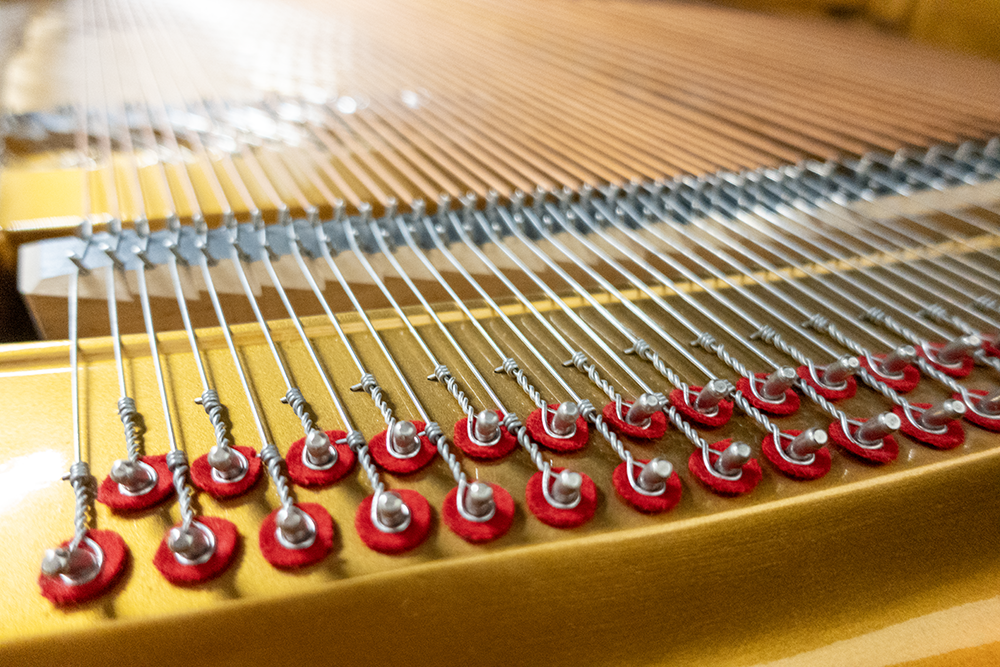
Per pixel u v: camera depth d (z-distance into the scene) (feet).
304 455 0.77
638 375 0.89
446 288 0.98
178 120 1.44
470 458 0.79
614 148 1.39
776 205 1.21
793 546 0.77
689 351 0.92
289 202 1.14
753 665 0.74
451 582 0.72
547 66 1.91
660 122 1.54
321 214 1.15
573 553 0.74
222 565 0.71
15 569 0.72
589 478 0.78
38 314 0.97
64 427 0.81
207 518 0.74
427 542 0.74
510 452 0.80
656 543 0.75
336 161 1.29
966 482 0.81
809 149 1.41
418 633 0.71
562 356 0.91
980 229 1.20
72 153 1.30
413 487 0.77
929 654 0.76
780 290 1.03
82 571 0.70
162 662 0.69
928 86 1.88
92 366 0.85
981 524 0.80
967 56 2.27
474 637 0.72
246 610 0.70
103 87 1.62
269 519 0.74
